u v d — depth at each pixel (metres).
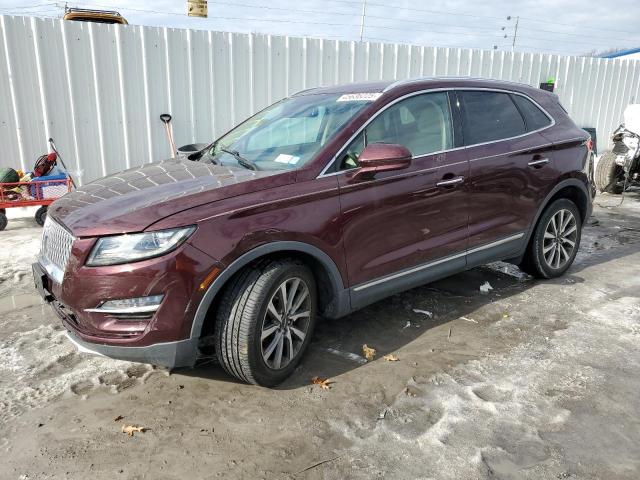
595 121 12.80
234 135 4.23
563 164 4.64
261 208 2.96
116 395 3.08
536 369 3.34
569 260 5.02
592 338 3.76
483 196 4.06
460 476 2.41
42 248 3.33
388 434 2.71
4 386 3.16
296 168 3.25
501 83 4.50
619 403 2.97
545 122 4.68
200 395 3.09
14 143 7.36
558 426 2.76
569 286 4.81
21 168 7.46
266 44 8.61
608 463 2.49
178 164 3.78
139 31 7.71
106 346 2.76
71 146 7.70
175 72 8.07
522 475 2.42
